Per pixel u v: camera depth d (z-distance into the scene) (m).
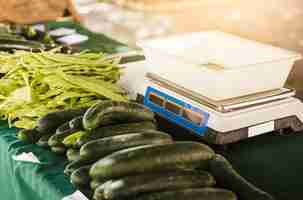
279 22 6.25
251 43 2.13
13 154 1.83
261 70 1.89
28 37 3.26
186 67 1.94
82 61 2.26
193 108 1.93
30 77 2.21
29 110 2.06
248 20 6.45
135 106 1.75
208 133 1.87
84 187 1.53
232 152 1.89
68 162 1.75
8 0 4.02
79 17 4.35
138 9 7.10
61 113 1.87
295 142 1.99
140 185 1.34
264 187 1.65
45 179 1.63
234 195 1.36
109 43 3.42
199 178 1.39
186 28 6.50
